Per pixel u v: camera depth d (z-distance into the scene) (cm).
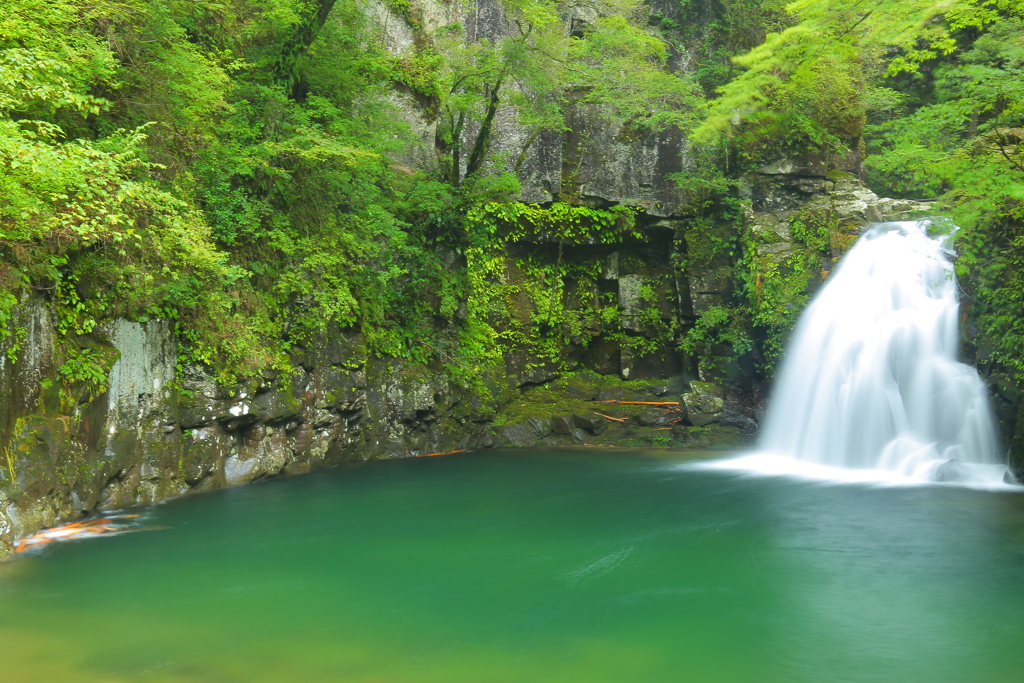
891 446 1722
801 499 1373
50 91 988
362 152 1546
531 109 2161
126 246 1162
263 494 1364
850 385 1823
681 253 2416
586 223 2397
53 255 1047
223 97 1464
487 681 616
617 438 2175
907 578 905
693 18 2522
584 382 2417
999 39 1767
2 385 949
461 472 1647
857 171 2316
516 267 2383
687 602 821
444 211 2023
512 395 2286
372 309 1822
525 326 2362
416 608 796
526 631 732
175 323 1320
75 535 1052
